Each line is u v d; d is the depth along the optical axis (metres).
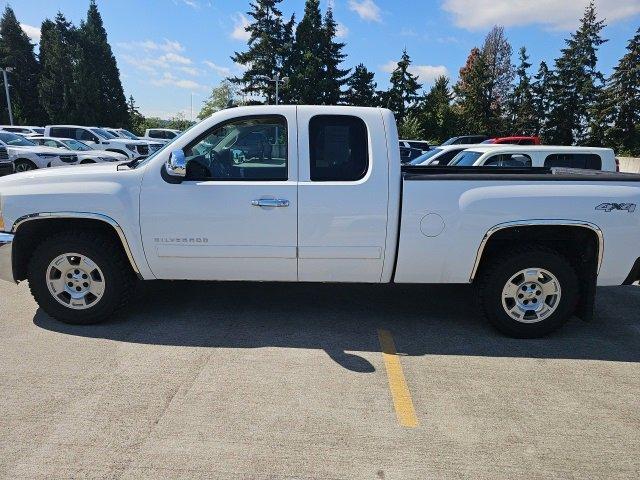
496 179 4.05
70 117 61.81
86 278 4.27
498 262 4.14
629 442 2.86
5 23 64.56
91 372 3.51
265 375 3.54
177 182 4.05
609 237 4.03
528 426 2.99
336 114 4.05
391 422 2.99
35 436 2.77
